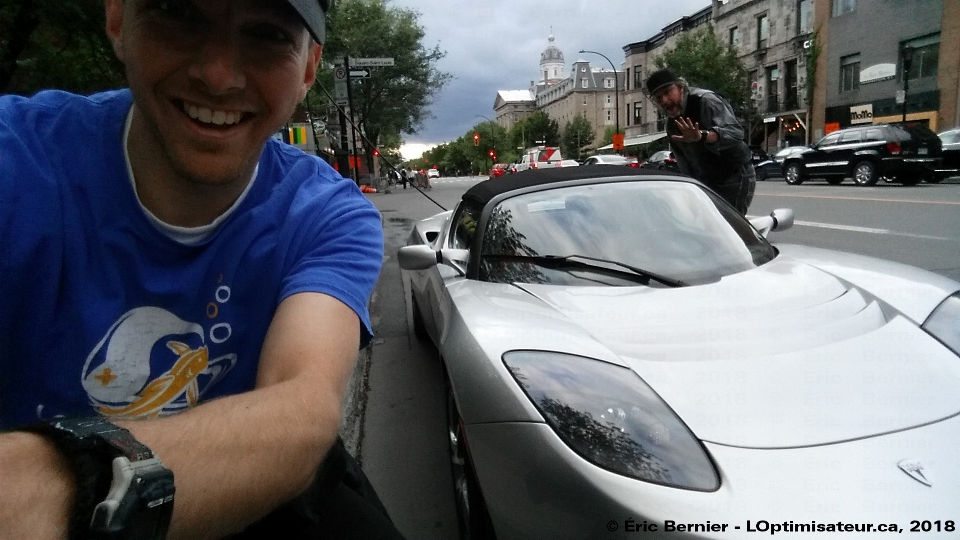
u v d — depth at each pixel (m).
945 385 1.63
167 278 1.04
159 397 1.03
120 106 1.07
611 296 2.32
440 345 2.38
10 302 0.94
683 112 4.75
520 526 1.60
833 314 2.07
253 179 1.15
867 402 1.56
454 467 2.26
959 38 24.11
